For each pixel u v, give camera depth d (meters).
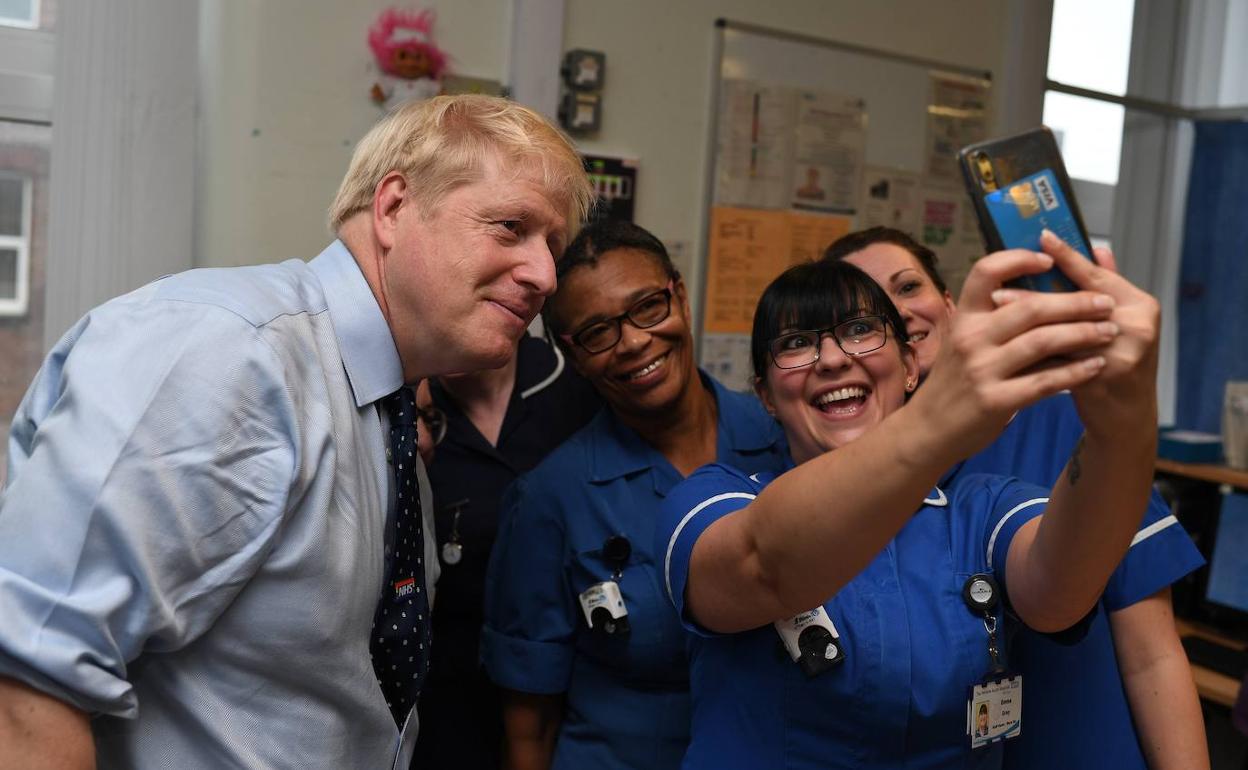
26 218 1.95
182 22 2.01
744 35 2.65
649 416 1.42
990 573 1.01
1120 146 3.73
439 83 2.24
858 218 2.91
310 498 0.87
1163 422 3.88
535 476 1.46
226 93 2.12
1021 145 0.72
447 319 0.95
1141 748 1.13
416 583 1.04
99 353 0.80
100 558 0.76
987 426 0.67
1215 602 3.07
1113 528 0.78
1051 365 0.66
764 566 0.84
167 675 0.85
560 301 1.38
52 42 1.95
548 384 1.77
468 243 0.93
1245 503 3.03
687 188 2.63
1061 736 1.13
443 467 1.65
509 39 2.34
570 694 1.43
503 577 1.46
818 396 1.11
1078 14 3.52
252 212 2.08
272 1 2.06
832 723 0.99
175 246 2.04
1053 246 0.66
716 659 1.06
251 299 0.87
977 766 1.02
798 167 2.78
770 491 0.82
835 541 0.76
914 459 0.70
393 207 0.97
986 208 0.70
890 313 1.14
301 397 0.88
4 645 0.72
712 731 1.04
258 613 0.86
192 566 0.80
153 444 0.77
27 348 1.98
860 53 2.86
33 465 0.78
